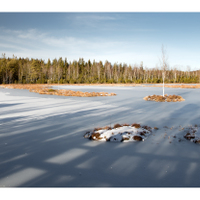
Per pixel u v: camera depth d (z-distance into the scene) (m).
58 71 71.31
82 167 4.11
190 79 68.06
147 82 68.38
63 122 8.55
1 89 35.94
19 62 72.19
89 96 21.28
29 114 10.51
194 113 10.74
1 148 5.29
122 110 11.87
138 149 5.21
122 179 3.60
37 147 5.36
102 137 6.08
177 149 5.20
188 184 3.44
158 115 10.20
